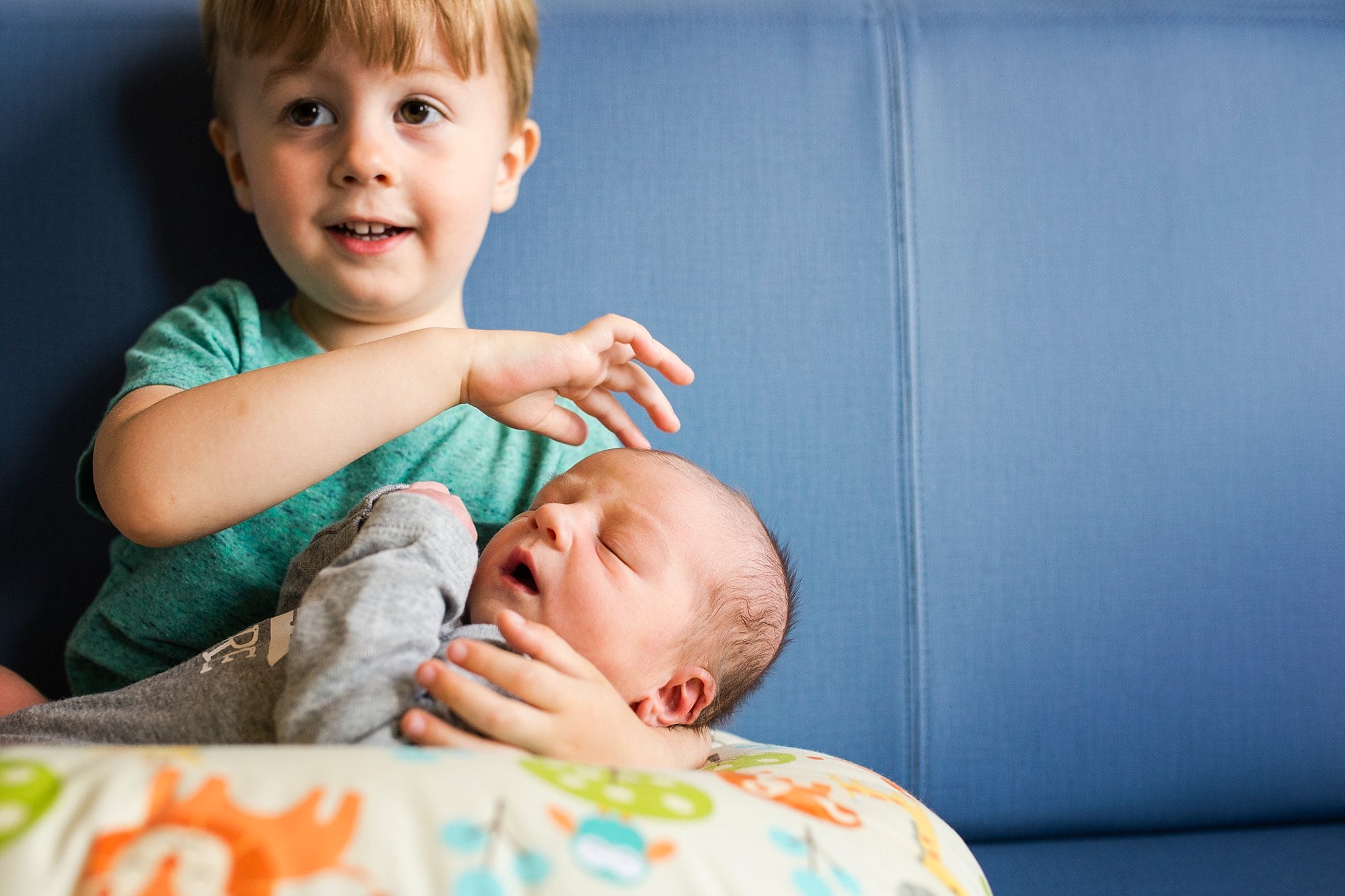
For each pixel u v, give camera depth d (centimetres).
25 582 101
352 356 75
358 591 63
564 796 47
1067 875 95
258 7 86
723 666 80
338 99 89
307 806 43
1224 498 109
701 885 46
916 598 107
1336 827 108
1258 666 108
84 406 102
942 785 106
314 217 90
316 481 74
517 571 79
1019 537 108
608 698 64
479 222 96
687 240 109
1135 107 112
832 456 108
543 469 99
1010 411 109
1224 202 112
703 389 108
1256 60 113
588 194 109
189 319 93
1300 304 112
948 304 110
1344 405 111
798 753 78
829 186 110
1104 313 110
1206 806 107
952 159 111
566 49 109
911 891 54
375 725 57
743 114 111
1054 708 107
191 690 68
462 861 43
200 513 71
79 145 104
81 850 41
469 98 93
